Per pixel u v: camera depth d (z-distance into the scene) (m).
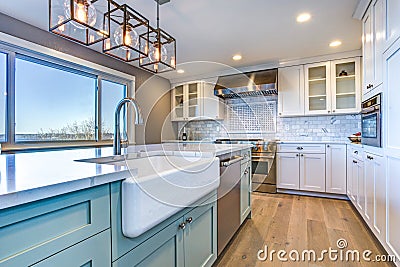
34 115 2.74
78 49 3.12
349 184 3.19
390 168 1.71
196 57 3.77
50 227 0.61
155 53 2.11
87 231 0.71
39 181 0.64
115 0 2.12
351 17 2.50
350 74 3.57
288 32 2.86
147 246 0.96
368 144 2.25
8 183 0.62
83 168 0.88
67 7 1.50
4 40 2.38
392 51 1.68
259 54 3.63
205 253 1.50
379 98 1.93
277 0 2.18
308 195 3.63
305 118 4.14
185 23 2.61
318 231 2.30
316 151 3.54
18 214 0.55
